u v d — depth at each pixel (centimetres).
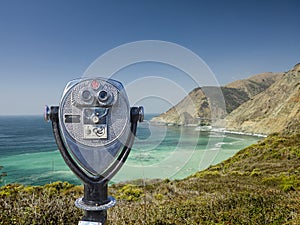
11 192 574
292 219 499
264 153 2572
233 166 2352
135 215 473
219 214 540
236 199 675
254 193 798
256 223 491
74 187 868
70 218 360
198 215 526
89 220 182
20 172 2584
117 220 423
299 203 651
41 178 2230
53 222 346
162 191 994
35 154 3972
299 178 1319
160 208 548
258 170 1948
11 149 4500
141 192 938
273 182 1325
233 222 497
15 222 322
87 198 187
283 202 662
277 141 2831
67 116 184
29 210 351
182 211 543
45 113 186
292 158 2239
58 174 2364
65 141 183
